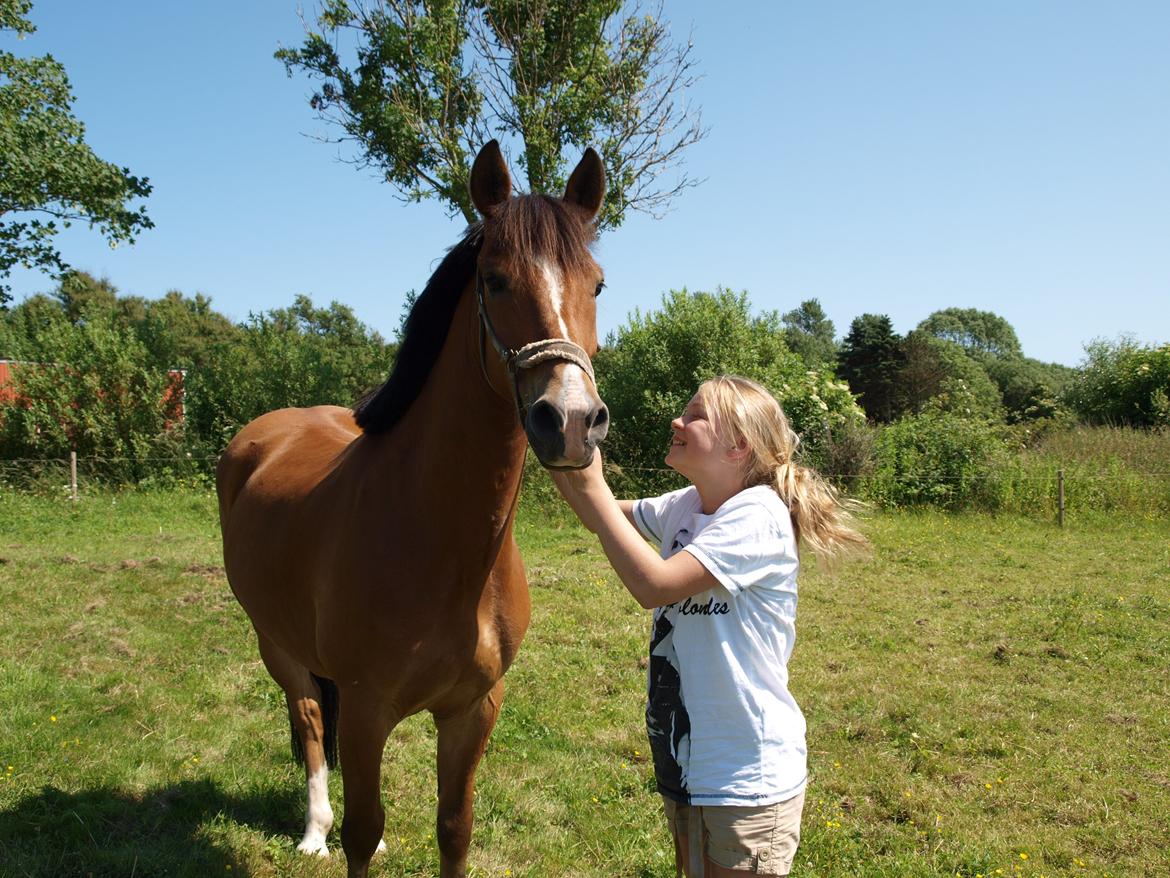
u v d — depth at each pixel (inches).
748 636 63.2
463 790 87.7
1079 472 466.9
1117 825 124.5
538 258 66.4
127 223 566.6
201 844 109.5
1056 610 252.7
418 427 81.2
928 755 147.9
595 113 534.0
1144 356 772.0
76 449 485.7
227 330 1457.9
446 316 81.3
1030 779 139.5
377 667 78.5
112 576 260.1
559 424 60.2
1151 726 163.5
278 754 138.9
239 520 113.8
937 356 1521.9
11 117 511.8
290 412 144.3
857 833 122.3
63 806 115.4
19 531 348.2
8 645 189.3
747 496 65.4
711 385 70.9
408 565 77.1
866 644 217.0
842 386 522.3
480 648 81.5
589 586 267.9
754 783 61.1
